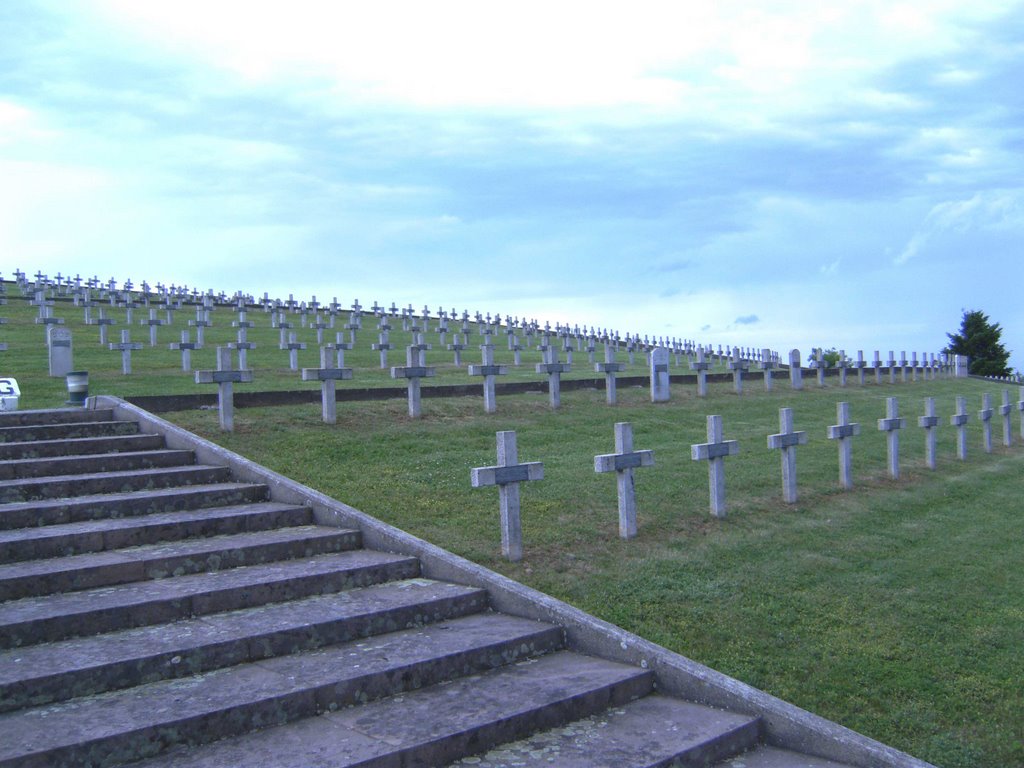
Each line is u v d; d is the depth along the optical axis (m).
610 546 12.62
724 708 7.60
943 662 10.17
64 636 7.47
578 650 8.56
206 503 11.12
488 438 18.05
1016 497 19.09
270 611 8.36
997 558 14.23
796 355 32.19
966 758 8.32
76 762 5.79
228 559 9.38
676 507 14.73
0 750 5.70
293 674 7.15
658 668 8.00
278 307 54.50
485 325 56.78
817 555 13.39
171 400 16.92
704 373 27.28
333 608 8.47
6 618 7.42
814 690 9.28
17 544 8.83
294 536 10.23
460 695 7.29
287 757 6.07
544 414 21.11
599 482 15.55
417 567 9.95
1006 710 9.25
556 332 56.59
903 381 40.88
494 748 6.68
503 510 11.52
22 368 24.50
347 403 19.41
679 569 12.02
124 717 6.25
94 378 22.75
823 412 27.39
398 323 55.19
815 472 18.73
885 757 6.82
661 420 22.25
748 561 12.71
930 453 21.02
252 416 17.16
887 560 13.52
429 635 8.31
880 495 17.64
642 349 53.22
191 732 6.25
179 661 7.11
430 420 18.91
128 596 8.16
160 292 59.94
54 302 48.53
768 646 10.10
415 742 6.30
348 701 7.02
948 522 16.22
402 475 14.65
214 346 33.94
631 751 6.67
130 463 12.05
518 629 8.52
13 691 6.41
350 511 10.85
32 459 11.74
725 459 18.88
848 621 11.03
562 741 6.84
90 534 9.28
